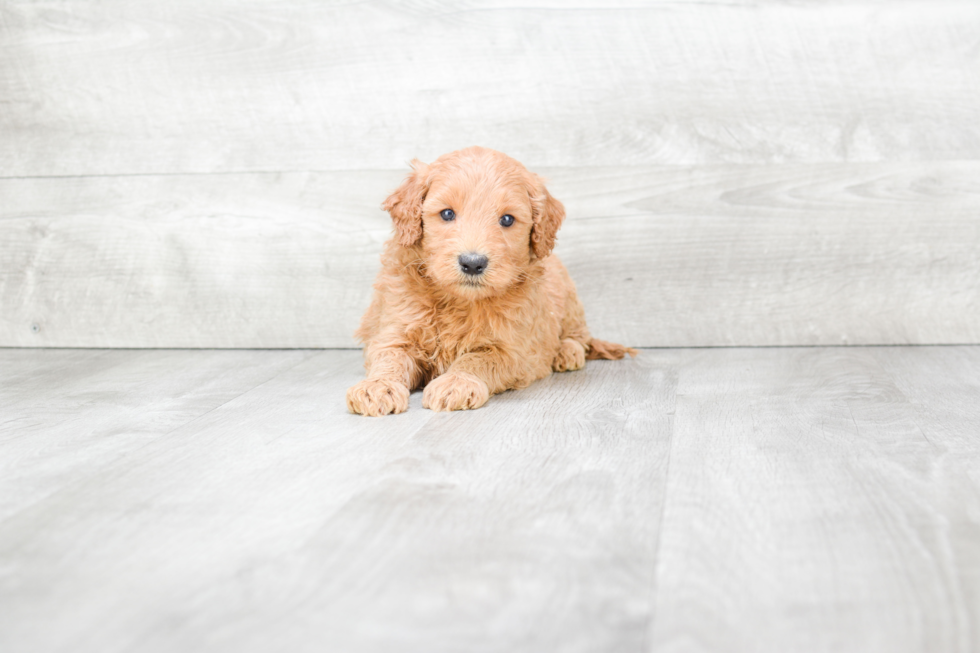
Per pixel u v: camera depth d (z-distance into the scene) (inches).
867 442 77.4
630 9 122.7
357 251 128.3
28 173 131.3
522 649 43.4
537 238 98.3
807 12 121.5
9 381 108.4
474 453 75.1
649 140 124.8
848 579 50.8
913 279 124.6
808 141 123.6
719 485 66.5
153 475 70.1
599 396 97.3
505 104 125.4
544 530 58.0
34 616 47.1
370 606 47.8
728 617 46.6
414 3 124.3
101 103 129.2
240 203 129.1
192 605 48.1
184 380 108.4
